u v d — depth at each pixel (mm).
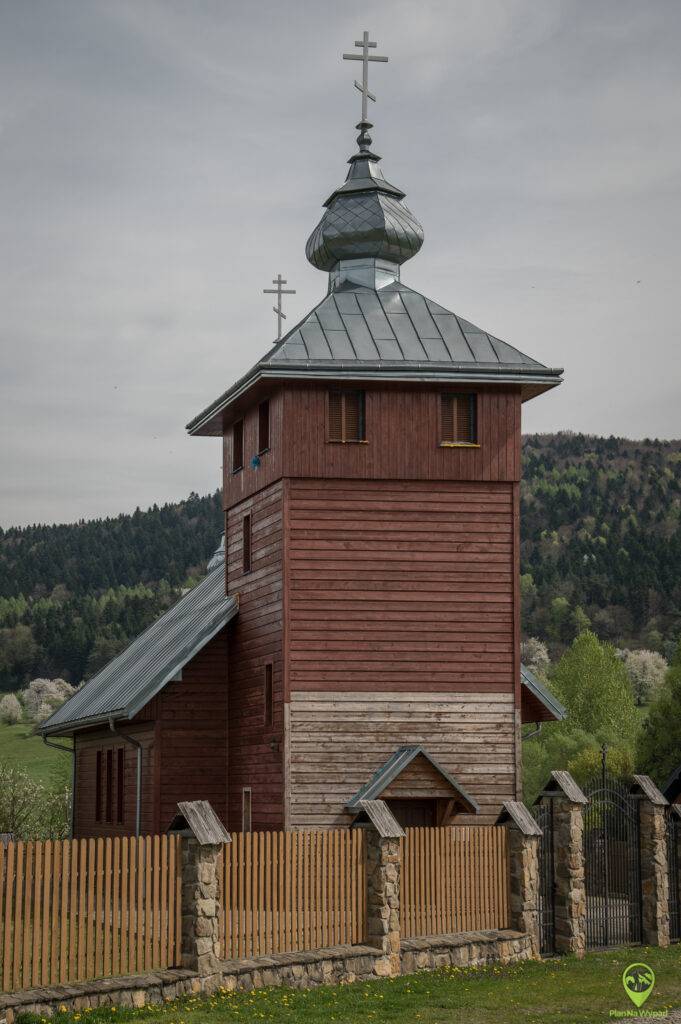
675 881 37000
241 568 44031
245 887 26766
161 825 43562
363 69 47094
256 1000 24672
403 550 40344
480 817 39500
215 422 47312
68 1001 22672
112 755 51031
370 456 40438
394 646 39875
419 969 29312
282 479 40188
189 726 44219
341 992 26172
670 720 73062
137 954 24562
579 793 33656
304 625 39594
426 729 39656
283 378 39906
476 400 41312
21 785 79125
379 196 45219
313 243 46125
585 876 37594
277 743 39562
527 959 31703
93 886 23906
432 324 42625
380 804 29500
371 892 29047
